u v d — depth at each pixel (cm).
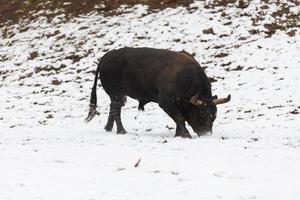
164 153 4116
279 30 9431
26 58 10581
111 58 5462
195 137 5081
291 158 3847
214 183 3144
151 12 11119
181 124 5047
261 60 8481
